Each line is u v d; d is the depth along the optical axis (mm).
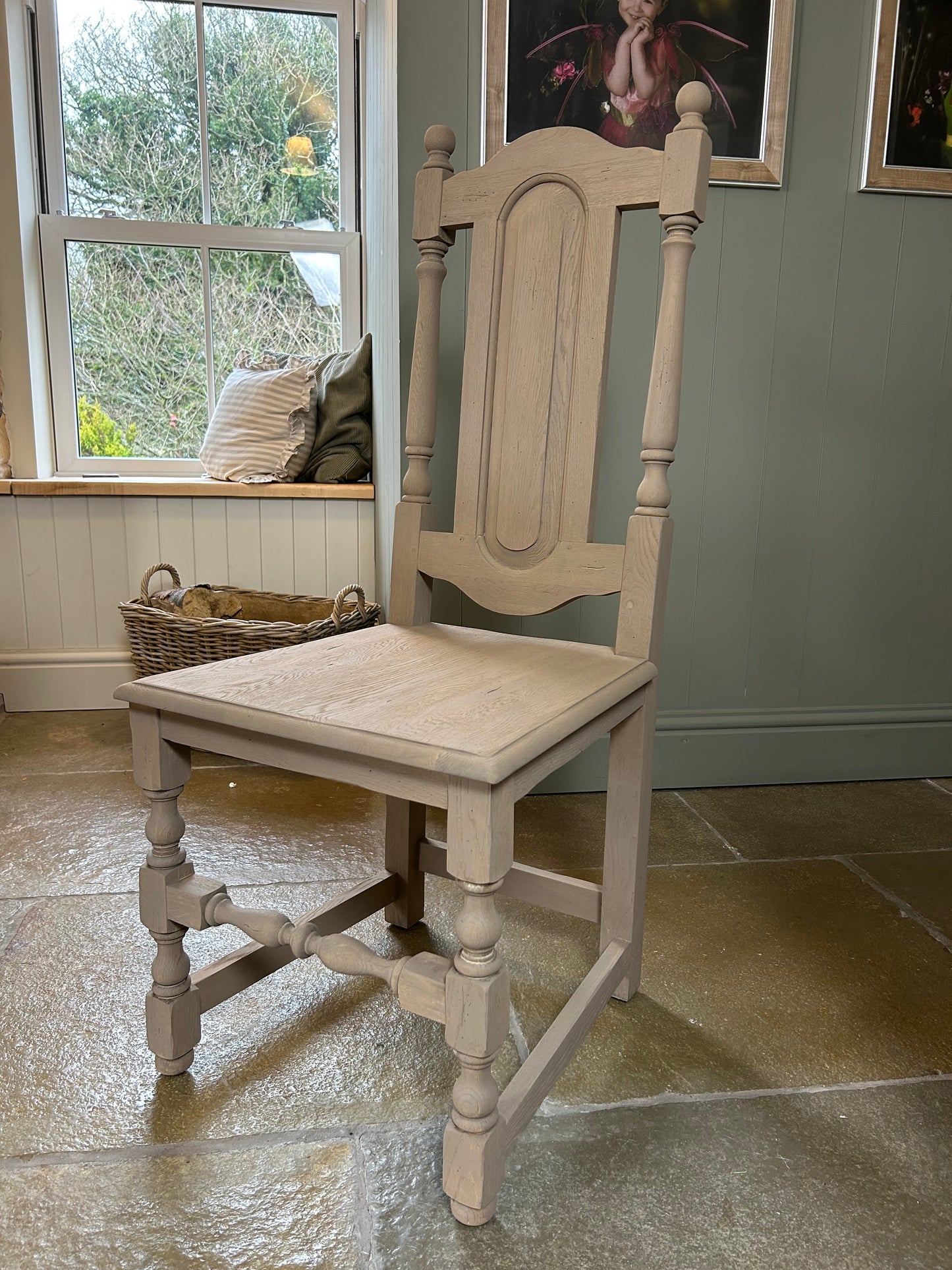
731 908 1438
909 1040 1121
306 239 2584
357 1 2455
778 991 1220
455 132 1601
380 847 1618
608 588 1113
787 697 1926
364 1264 792
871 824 1764
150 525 2336
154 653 2062
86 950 1265
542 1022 1140
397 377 1729
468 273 1604
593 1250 810
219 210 2568
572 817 1769
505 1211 851
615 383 1714
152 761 944
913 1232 835
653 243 1669
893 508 1859
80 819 1703
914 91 1658
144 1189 867
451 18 1557
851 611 1898
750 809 1830
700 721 1898
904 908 1444
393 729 798
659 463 1086
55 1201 850
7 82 2266
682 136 1029
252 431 2408
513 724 815
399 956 1273
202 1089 1007
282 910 1375
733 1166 910
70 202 2494
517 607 1181
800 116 1665
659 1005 1184
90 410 2578
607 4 1569
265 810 1779
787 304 1733
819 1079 1046
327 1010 1160
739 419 1770
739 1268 794
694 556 1821
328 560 2428
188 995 1013
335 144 2586
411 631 1235
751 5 1592
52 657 2357
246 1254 799
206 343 2600
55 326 2490
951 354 1806
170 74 2477
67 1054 1057
